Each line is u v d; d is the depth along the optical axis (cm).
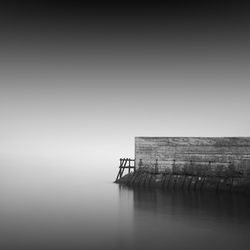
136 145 6300
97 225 3644
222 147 5569
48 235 3291
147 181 6188
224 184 5400
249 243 3086
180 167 5919
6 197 5375
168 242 3116
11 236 3250
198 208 4344
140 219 3875
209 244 3072
